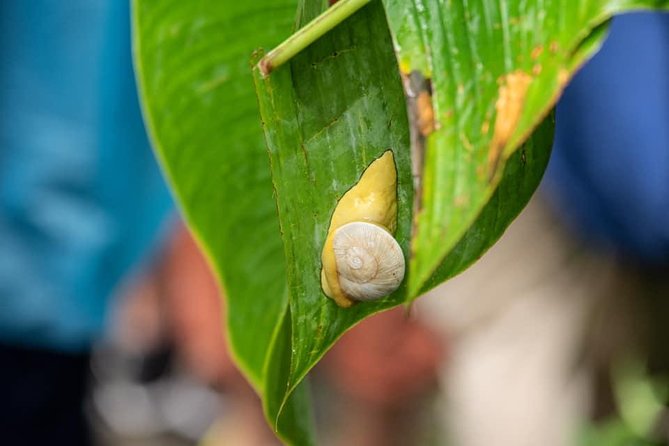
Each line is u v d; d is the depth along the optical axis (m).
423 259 0.42
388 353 1.57
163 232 1.27
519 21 0.43
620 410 1.29
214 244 0.61
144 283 1.60
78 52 1.18
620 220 1.25
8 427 1.34
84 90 1.19
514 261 1.41
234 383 1.56
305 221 0.49
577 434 1.31
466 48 0.44
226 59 0.58
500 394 1.46
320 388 1.67
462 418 1.51
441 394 1.57
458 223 0.42
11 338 1.28
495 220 0.49
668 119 1.20
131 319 1.68
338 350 1.61
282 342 0.54
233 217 0.60
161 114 0.59
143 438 1.93
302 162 0.49
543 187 1.35
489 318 1.46
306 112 0.49
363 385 1.58
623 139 1.20
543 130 0.49
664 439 1.18
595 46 0.43
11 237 1.23
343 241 0.48
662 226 1.23
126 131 1.21
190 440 1.94
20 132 1.20
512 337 1.45
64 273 1.24
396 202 0.49
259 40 0.57
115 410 1.88
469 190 0.42
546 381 1.43
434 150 0.43
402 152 0.49
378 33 0.49
